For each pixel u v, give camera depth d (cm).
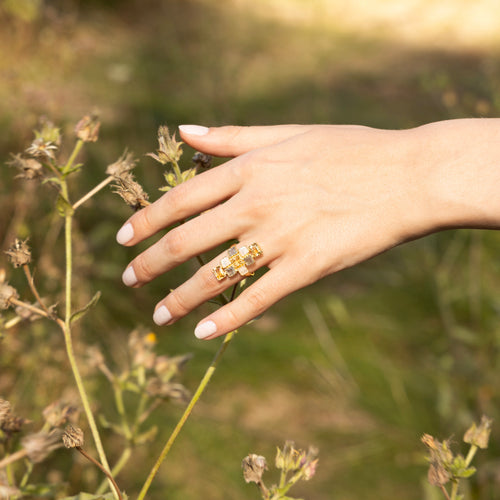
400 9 413
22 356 98
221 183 62
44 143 60
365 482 102
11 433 62
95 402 97
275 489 59
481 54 337
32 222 121
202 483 99
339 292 151
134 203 62
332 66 302
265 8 392
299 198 62
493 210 60
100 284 132
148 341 74
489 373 114
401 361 127
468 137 62
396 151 62
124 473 98
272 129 66
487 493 94
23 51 190
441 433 109
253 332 132
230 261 62
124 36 298
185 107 217
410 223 61
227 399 117
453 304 137
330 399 118
